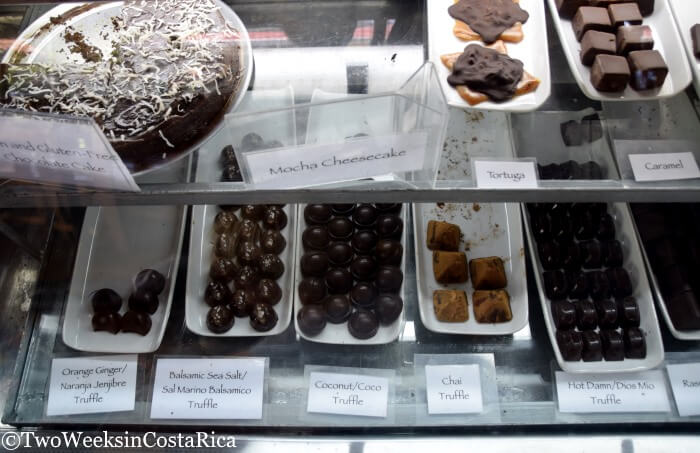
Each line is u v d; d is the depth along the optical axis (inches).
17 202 19.2
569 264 23.8
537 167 21.0
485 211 25.6
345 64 22.5
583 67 22.4
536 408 22.2
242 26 22.4
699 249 23.6
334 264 23.6
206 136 20.0
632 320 22.9
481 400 22.1
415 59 22.7
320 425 22.0
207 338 23.2
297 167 17.8
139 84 19.9
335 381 22.4
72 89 19.6
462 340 23.4
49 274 24.4
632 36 21.4
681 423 22.0
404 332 23.5
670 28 22.2
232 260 24.0
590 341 22.3
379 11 24.2
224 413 21.9
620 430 22.0
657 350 22.4
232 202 19.6
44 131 16.1
